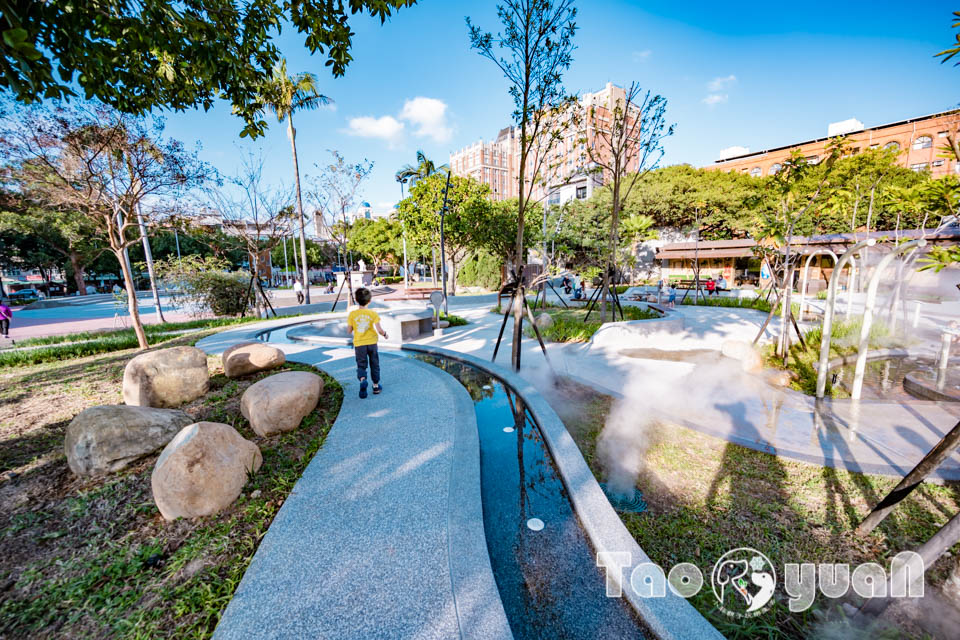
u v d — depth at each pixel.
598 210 30.44
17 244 31.45
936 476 3.14
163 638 1.80
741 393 5.37
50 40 2.83
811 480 3.20
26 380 6.30
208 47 3.50
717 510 2.83
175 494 2.65
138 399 4.57
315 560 2.22
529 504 2.96
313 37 4.17
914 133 34.59
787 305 6.83
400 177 21.62
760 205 7.82
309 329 11.42
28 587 2.12
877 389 5.48
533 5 5.46
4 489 3.09
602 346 8.44
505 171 73.62
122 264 8.89
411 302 19.45
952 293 16.34
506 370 6.32
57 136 7.47
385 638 1.74
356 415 4.45
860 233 16.20
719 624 1.95
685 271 32.53
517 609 2.02
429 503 2.75
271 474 3.23
